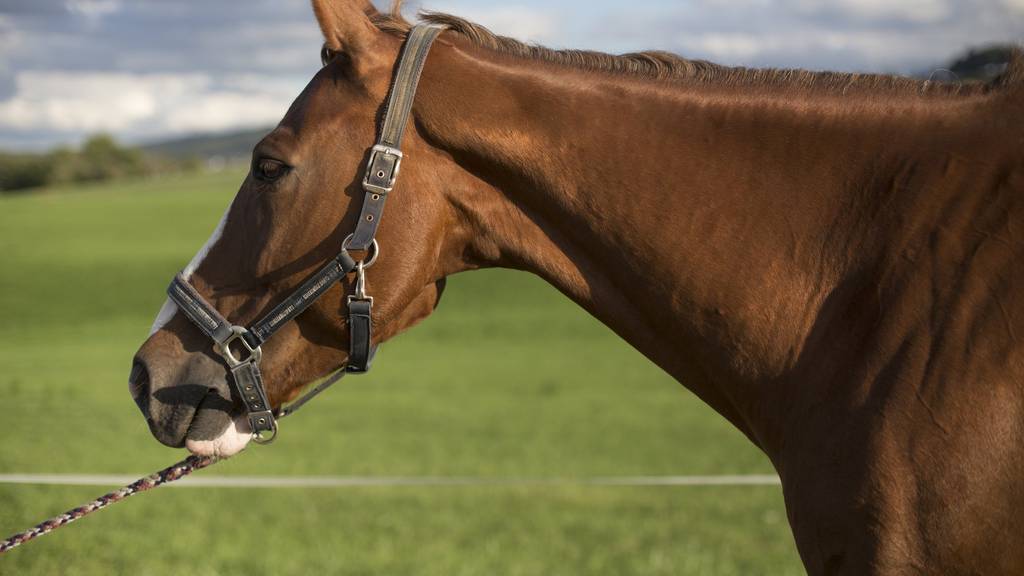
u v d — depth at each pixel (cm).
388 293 222
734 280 214
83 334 2167
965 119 208
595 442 1059
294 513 728
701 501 788
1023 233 192
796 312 210
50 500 724
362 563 593
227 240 227
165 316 235
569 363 1780
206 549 617
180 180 9012
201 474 859
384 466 918
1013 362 184
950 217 199
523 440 1070
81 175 10350
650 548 638
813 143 213
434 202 224
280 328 224
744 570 584
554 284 234
